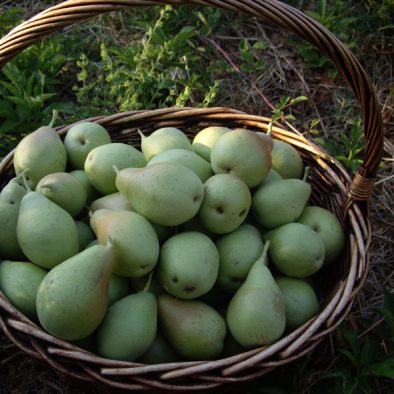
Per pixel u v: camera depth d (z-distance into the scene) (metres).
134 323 1.14
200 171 1.38
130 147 1.45
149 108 2.21
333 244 1.40
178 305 1.21
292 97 2.39
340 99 2.37
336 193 1.53
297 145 1.65
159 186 1.21
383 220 1.95
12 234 1.31
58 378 1.50
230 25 2.61
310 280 1.42
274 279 1.35
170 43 2.30
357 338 1.51
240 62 2.52
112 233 1.18
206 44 2.54
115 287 1.24
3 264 1.27
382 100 2.36
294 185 1.37
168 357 1.23
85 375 1.06
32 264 1.25
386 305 1.49
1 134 2.07
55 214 1.23
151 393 1.11
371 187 1.33
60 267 1.12
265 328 1.15
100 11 1.24
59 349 1.06
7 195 1.32
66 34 2.51
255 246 1.30
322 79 2.45
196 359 1.21
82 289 1.08
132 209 1.32
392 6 2.51
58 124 2.16
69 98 2.38
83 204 1.40
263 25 2.62
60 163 1.47
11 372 1.51
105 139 1.56
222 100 2.38
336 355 1.50
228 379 1.06
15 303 1.20
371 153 1.26
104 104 2.16
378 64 2.47
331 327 1.15
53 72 2.33
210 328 1.19
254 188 1.43
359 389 1.38
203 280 1.18
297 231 1.31
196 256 1.18
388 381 1.48
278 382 1.41
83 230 1.37
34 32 1.28
